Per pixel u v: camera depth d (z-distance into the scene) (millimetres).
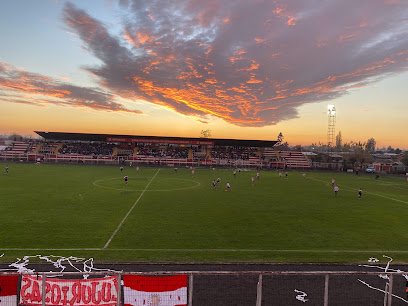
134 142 97562
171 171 69250
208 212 26094
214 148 106375
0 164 71812
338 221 24141
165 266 14062
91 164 82188
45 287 8281
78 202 28719
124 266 13914
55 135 94188
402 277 13430
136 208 26859
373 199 36094
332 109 118375
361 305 10703
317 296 11305
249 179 56750
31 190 35062
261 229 21156
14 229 19312
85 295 8359
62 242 17094
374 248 17703
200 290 11547
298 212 27203
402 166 89250
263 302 10734
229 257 15484
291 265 14664
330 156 104125
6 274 8117
